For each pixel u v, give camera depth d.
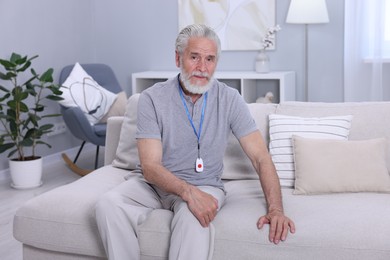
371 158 2.13
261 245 1.77
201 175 2.08
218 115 2.08
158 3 4.94
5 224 3.08
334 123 2.28
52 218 2.01
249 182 2.31
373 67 4.22
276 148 2.30
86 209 2.01
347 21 4.28
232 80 4.71
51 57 4.61
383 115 2.29
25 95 3.68
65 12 4.78
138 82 4.76
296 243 1.74
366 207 1.91
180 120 2.06
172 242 1.79
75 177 4.13
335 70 4.48
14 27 4.19
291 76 4.45
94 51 5.22
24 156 4.08
